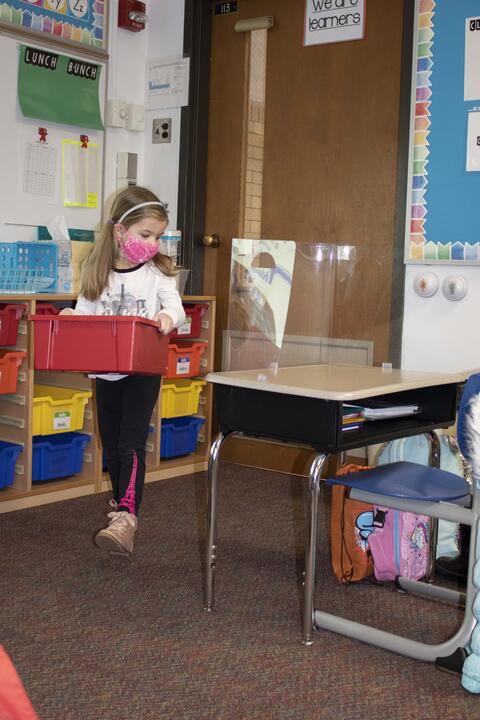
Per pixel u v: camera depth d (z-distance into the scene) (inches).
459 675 81.6
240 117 167.9
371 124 152.3
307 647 87.5
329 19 155.3
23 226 156.6
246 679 80.0
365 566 104.7
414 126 144.6
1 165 152.2
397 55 148.3
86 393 142.2
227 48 168.4
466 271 142.3
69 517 131.0
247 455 169.0
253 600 100.0
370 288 152.6
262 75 164.6
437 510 83.7
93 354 100.0
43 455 138.9
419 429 97.1
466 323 142.8
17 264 144.5
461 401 79.0
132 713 73.2
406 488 87.0
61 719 71.8
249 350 158.7
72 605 96.7
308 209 161.2
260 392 90.7
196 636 89.4
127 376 111.3
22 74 152.6
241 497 145.6
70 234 158.7
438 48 141.3
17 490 135.7
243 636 89.7
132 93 175.3
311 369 105.8
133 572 108.0
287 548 119.7
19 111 153.9
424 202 144.3
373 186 152.9
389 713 74.7
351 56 153.6
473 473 79.7
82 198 166.6
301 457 162.2
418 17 142.9
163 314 106.0
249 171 167.8
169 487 151.3
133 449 109.4
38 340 102.4
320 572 110.6
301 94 160.1
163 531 125.5
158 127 175.5
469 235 140.3
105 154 171.3
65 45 160.4
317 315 155.6
